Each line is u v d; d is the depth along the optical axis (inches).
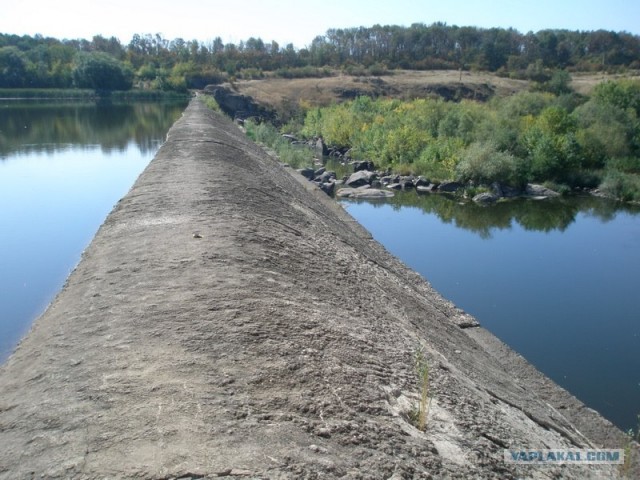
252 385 189.3
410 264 779.4
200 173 599.2
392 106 2199.8
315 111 2281.0
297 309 267.1
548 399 353.1
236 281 285.3
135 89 3272.6
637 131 1508.4
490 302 636.1
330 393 195.6
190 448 152.0
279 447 157.6
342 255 459.2
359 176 1368.1
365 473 156.6
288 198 637.9
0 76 3034.0
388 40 4224.9
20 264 578.6
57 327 251.8
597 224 1036.5
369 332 281.1
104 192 977.5
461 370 304.3
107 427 162.7
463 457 189.9
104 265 324.8
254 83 3115.2
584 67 3722.9
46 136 1742.1
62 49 3457.2
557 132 1461.6
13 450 159.5
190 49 4013.3
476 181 1285.7
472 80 3282.5
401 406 207.8
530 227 1013.2
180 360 201.5
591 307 624.1
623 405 439.8
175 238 361.7
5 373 225.1
